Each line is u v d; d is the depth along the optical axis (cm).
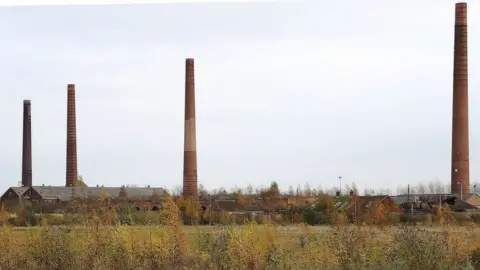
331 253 3381
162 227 3966
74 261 3641
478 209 9275
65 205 8706
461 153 9981
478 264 3372
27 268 3612
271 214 8569
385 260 3027
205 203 9825
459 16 9925
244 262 3678
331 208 8056
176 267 3625
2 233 3819
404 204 9481
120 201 9769
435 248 3008
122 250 3666
